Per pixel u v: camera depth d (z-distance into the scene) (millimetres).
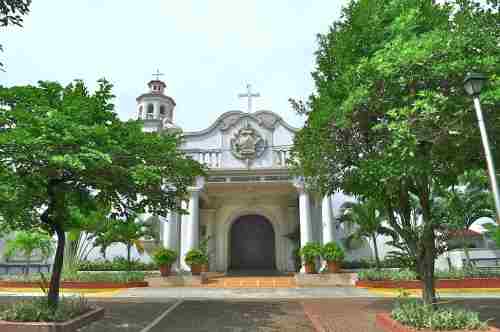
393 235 16125
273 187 21891
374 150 8508
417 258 8508
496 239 19891
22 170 8031
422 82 7039
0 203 8078
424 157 6855
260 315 10117
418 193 8797
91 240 21594
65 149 7457
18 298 14359
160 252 18703
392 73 6930
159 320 9516
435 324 6992
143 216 21953
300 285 17578
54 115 7312
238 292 15453
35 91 8398
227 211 24984
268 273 22344
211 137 21812
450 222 8500
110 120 9141
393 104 7449
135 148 8875
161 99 26375
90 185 9141
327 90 9242
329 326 8578
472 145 7133
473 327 6957
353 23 8773
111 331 8258
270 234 25203
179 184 10555
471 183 15781
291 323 9031
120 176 8773
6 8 6242
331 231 19391
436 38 6852
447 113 6574
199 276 18172
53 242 20844
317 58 10133
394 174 6855
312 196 21016
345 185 9469
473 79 6012
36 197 8906
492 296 13688
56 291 8898
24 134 6922
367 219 17422
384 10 8453
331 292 15242
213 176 20781
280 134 21453
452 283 15922
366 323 8891
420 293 14766
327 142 9180
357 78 7734
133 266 20344
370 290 15844
